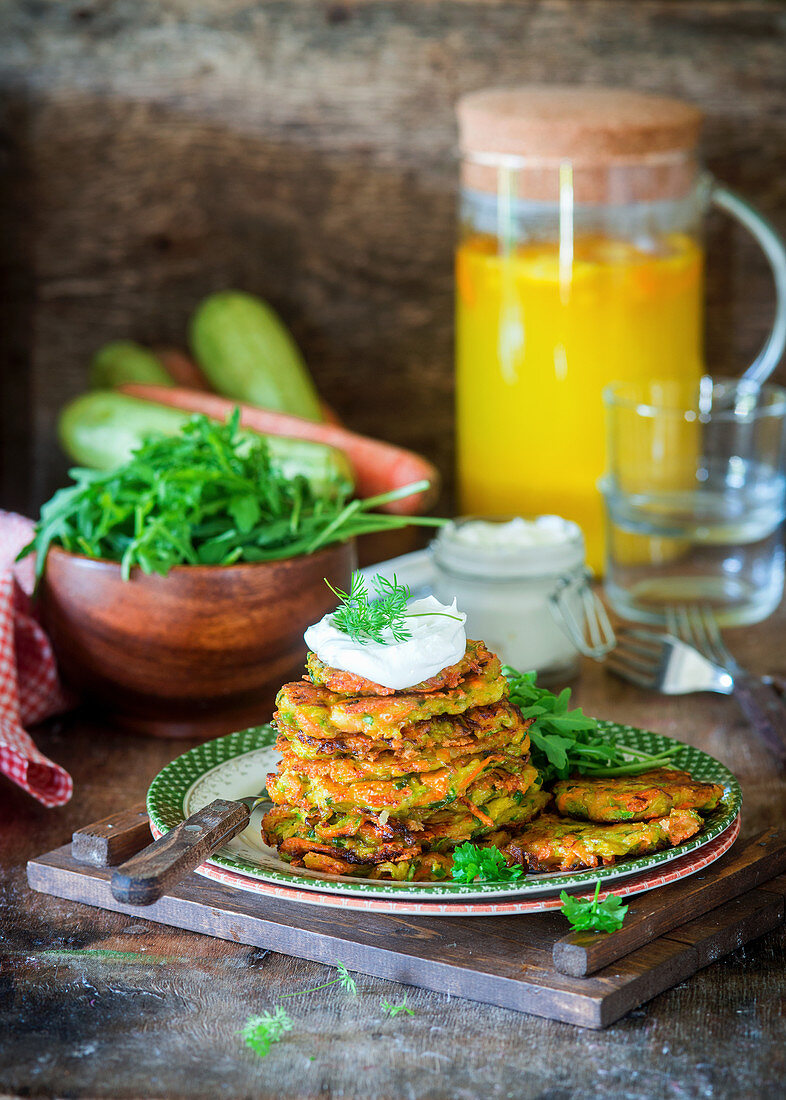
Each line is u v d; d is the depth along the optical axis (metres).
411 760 0.93
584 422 1.27
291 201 1.42
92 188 1.41
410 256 1.43
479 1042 0.90
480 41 1.39
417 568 1.21
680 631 1.23
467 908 0.91
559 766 0.97
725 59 1.38
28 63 1.39
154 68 1.40
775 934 0.96
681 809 0.95
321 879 0.93
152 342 1.44
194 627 1.09
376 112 1.40
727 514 1.25
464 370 1.31
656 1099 0.88
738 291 1.41
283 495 1.14
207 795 0.98
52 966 0.95
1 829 1.04
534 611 1.16
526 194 1.25
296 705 0.93
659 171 1.25
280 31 1.39
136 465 1.11
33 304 1.43
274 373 1.36
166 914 0.97
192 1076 0.89
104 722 1.14
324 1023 0.91
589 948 0.91
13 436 1.44
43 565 1.11
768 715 1.10
